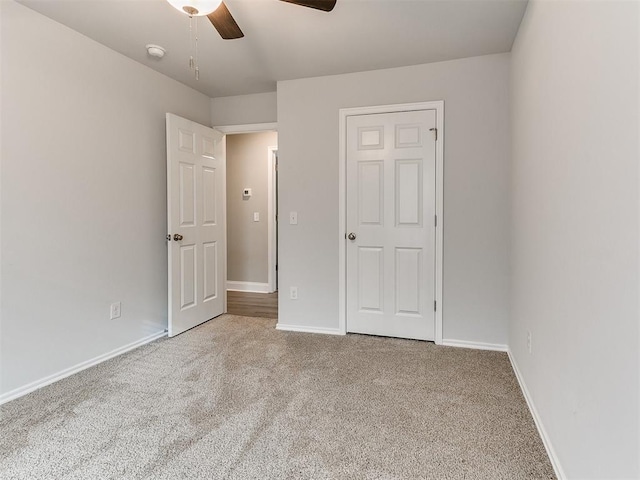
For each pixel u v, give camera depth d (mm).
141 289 2957
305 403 1997
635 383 861
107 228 2645
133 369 2463
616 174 965
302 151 3254
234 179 5262
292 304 3340
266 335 3191
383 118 3035
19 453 1561
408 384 2230
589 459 1145
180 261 3213
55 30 2271
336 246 3203
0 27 1987
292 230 3312
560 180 1449
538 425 1745
